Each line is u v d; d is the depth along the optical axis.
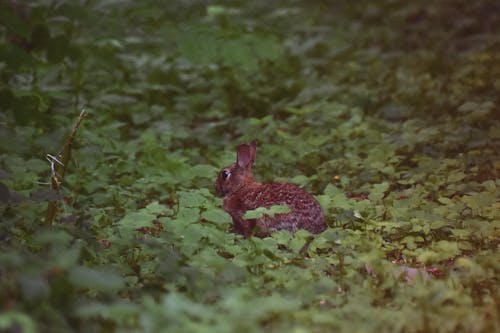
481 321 7.26
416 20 24.66
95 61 16.53
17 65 11.37
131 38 18.39
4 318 6.07
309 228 10.05
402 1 25.95
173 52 19.09
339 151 13.76
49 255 7.05
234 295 7.21
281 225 10.02
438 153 13.23
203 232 9.24
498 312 7.54
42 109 13.60
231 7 24.75
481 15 23.72
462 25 22.12
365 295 8.00
